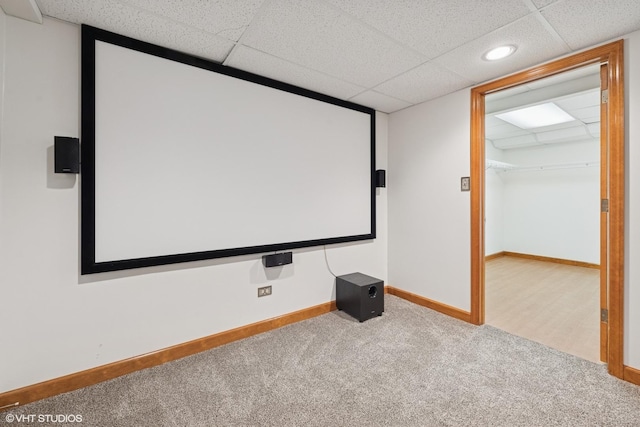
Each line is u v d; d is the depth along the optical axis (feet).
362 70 7.52
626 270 5.84
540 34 5.85
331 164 9.39
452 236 9.04
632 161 5.75
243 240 7.67
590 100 10.51
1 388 5.13
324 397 5.44
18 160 5.19
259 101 7.82
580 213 16.58
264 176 7.98
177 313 6.81
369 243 10.66
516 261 18.13
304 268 8.96
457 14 5.24
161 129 6.45
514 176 19.11
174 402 5.32
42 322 5.42
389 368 6.35
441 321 8.73
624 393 5.47
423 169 9.87
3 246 5.10
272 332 8.06
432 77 7.89
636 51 5.68
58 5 5.03
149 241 6.37
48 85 5.40
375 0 4.89
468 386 5.73
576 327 8.42
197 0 4.90
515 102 10.11
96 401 5.34
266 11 5.20
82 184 5.64
